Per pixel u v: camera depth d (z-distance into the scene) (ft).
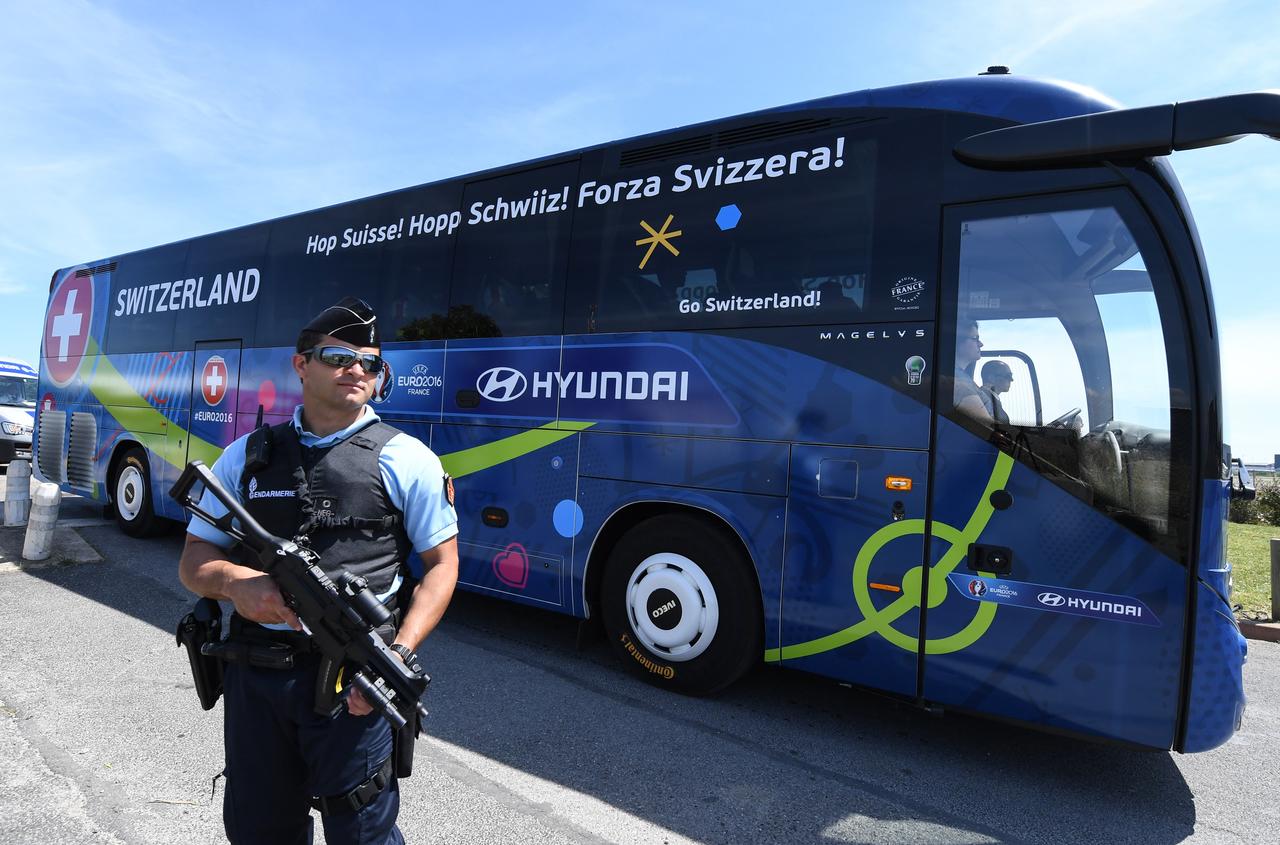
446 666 15.46
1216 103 9.78
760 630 13.34
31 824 9.14
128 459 27.02
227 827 6.00
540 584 15.71
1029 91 11.48
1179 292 10.24
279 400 21.62
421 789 10.43
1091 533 10.49
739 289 13.48
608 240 15.29
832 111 12.98
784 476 12.75
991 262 11.36
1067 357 10.78
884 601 11.80
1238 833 10.20
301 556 5.32
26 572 21.25
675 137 14.73
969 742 12.82
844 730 13.07
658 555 14.24
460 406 17.25
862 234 12.38
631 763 11.44
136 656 14.98
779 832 9.70
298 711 5.62
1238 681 10.09
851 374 12.25
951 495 11.35
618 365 14.79
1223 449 10.22
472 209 17.76
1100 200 10.71
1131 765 12.21
